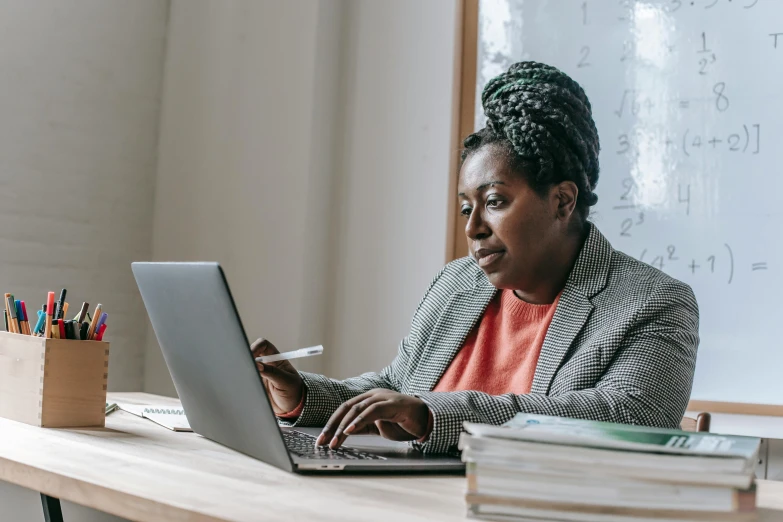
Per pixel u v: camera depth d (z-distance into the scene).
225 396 0.98
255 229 2.76
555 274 1.32
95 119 2.82
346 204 2.69
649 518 0.67
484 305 1.42
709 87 2.15
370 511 0.73
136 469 0.89
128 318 2.90
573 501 0.68
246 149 2.80
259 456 0.96
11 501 1.35
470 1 2.52
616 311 1.22
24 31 2.64
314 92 2.67
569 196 1.28
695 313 1.24
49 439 1.08
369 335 2.61
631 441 0.70
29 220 2.65
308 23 2.70
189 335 1.00
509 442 0.70
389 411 0.98
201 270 0.90
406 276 2.55
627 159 2.24
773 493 0.92
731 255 2.09
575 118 1.29
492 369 1.36
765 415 2.02
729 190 2.11
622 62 2.27
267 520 0.68
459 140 2.51
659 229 2.19
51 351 1.20
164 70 3.02
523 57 2.41
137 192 2.94
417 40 2.58
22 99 2.64
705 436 0.75
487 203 1.28
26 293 2.64
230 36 2.88
